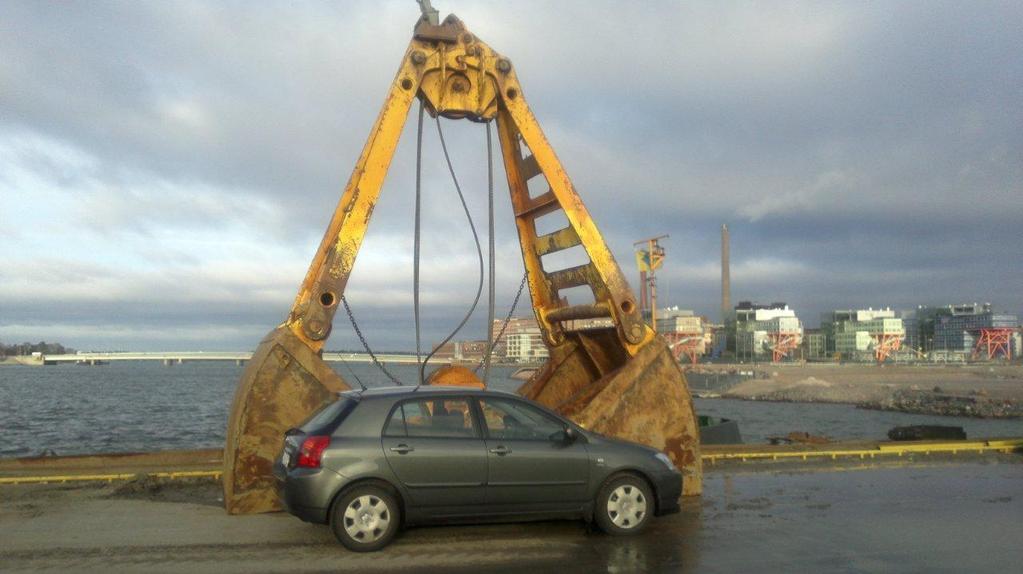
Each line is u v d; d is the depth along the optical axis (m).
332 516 7.23
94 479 10.66
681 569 6.83
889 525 8.48
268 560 7.04
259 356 8.99
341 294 9.07
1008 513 9.10
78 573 6.62
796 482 11.05
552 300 12.18
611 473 7.92
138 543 7.56
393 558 7.12
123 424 38.88
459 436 7.63
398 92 9.70
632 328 10.01
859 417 65.88
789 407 79.81
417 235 10.28
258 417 8.70
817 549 7.49
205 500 9.53
